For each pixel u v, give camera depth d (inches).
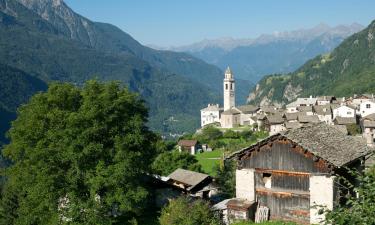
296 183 1489.9
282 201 1519.4
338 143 1569.9
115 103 1711.4
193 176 2315.5
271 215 1544.0
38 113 1695.4
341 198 1441.9
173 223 1514.5
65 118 1652.3
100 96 1712.6
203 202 1653.5
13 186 1797.5
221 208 1611.7
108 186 1673.2
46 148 1610.5
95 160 1700.3
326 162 1423.5
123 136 1724.9
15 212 2320.4
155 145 1936.5
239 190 1610.5
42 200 1649.9
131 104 1811.0
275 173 1535.4
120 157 1651.1
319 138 1556.3
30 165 1679.4
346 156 1472.7
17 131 1747.0
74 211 1589.6
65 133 1632.6
